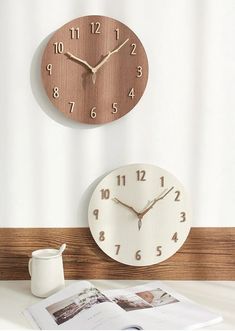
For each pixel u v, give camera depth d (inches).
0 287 49.9
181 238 52.1
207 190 52.7
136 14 50.4
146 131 51.8
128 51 50.0
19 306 44.7
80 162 51.9
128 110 50.6
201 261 52.8
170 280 52.7
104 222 51.6
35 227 52.2
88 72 49.9
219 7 50.5
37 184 51.8
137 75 50.3
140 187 51.7
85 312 41.2
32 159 51.5
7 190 51.7
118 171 51.4
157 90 51.4
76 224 52.4
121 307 43.4
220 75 51.4
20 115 50.9
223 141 52.2
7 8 49.6
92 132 51.6
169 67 51.1
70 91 50.0
